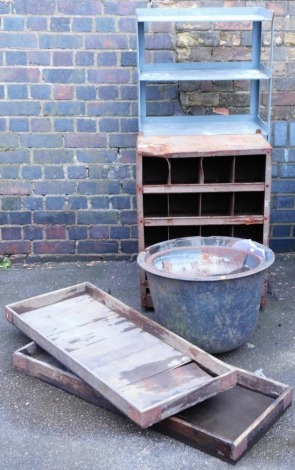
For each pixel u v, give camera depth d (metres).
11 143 4.35
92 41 4.19
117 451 2.62
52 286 4.21
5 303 3.96
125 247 4.57
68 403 2.94
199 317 3.15
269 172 3.56
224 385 2.75
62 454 2.61
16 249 4.57
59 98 4.28
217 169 3.92
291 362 3.27
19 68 4.22
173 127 4.02
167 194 3.84
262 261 3.27
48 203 4.47
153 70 4.07
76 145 4.37
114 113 4.31
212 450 2.56
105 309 3.53
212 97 4.29
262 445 2.64
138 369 2.93
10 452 2.63
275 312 3.79
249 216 3.66
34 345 3.26
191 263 3.52
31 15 4.13
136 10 3.91
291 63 4.27
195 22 4.17
